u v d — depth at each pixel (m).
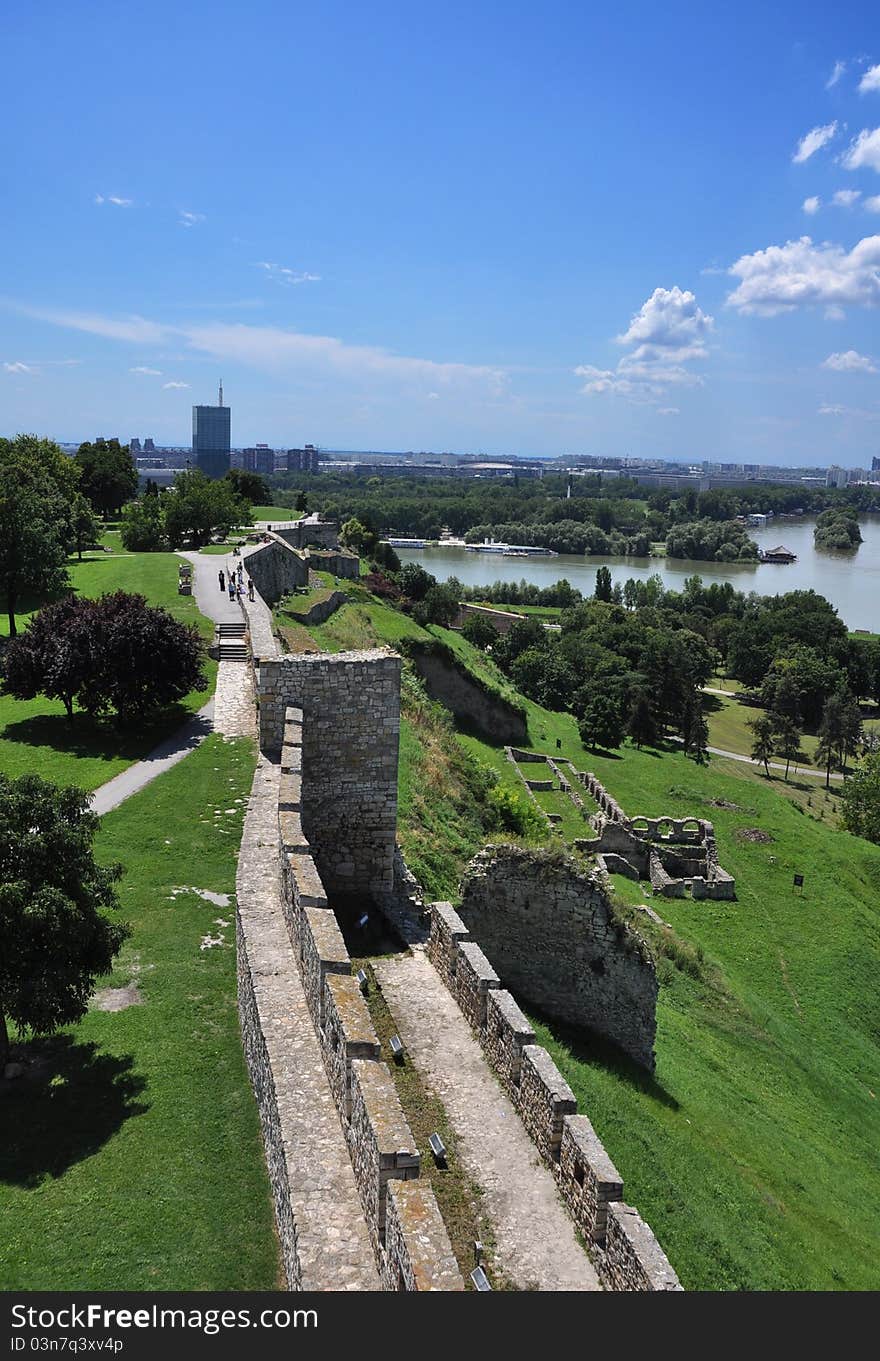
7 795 14.79
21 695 32.03
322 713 23.42
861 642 122.75
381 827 23.92
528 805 41.84
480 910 21.09
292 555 69.19
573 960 21.42
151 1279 10.82
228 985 17.28
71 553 68.81
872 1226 19.86
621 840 45.62
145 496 86.06
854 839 54.31
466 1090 15.24
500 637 102.44
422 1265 8.55
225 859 22.22
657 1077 22.09
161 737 30.88
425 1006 17.62
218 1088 14.53
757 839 50.06
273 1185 12.17
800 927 41.22
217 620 44.28
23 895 13.94
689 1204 16.69
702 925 40.47
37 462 72.81
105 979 17.22
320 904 14.45
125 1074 14.73
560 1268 12.03
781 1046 29.89
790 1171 20.64
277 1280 10.86
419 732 42.38
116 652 30.75
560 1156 13.30
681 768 63.00
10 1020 15.80
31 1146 13.14
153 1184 12.45
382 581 89.19
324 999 12.54
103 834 23.06
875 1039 34.38
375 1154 9.69
